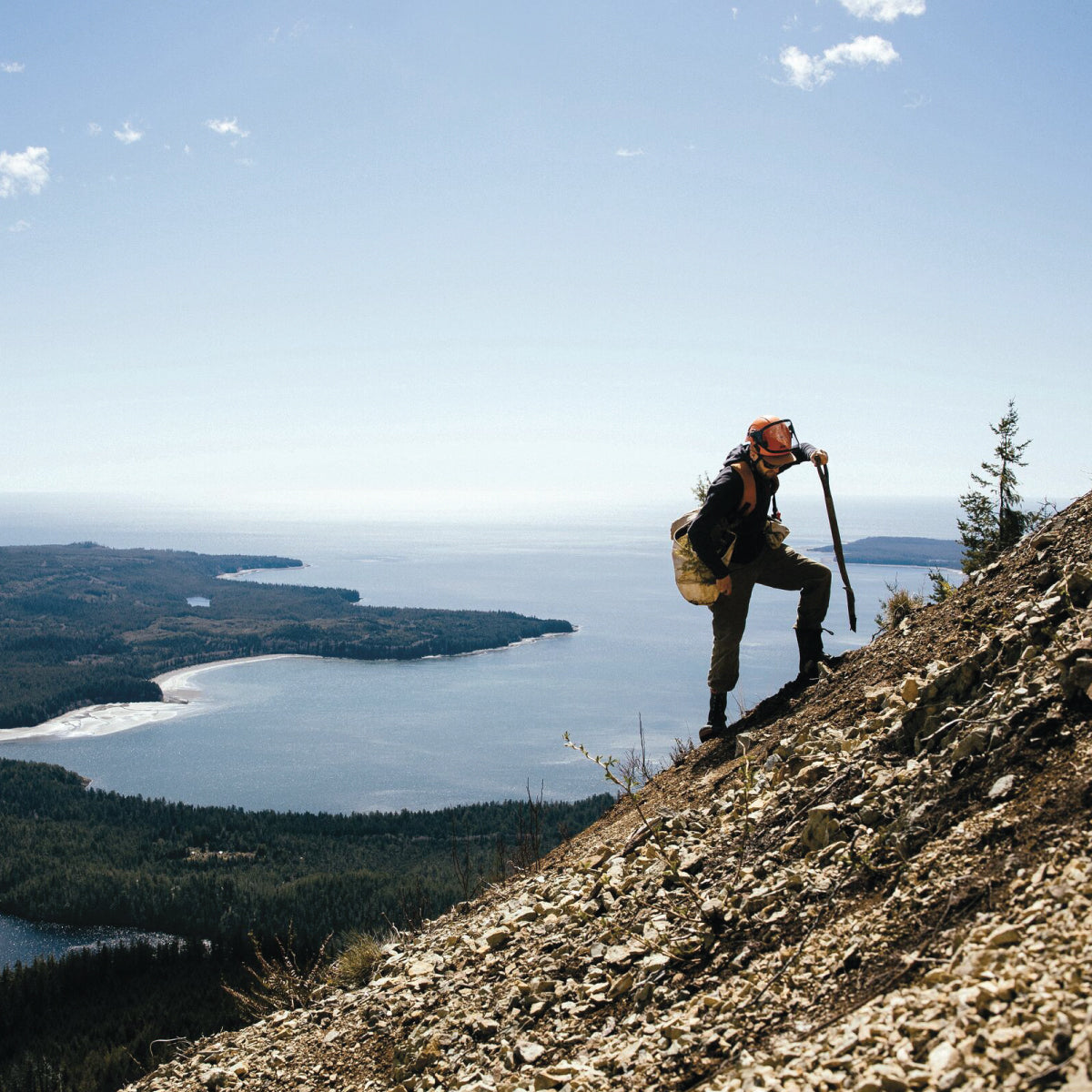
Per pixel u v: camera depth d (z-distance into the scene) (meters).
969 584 5.17
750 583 6.02
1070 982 1.93
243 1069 4.41
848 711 4.77
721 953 3.25
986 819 2.85
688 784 5.59
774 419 5.75
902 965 2.51
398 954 5.49
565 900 4.63
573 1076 2.94
